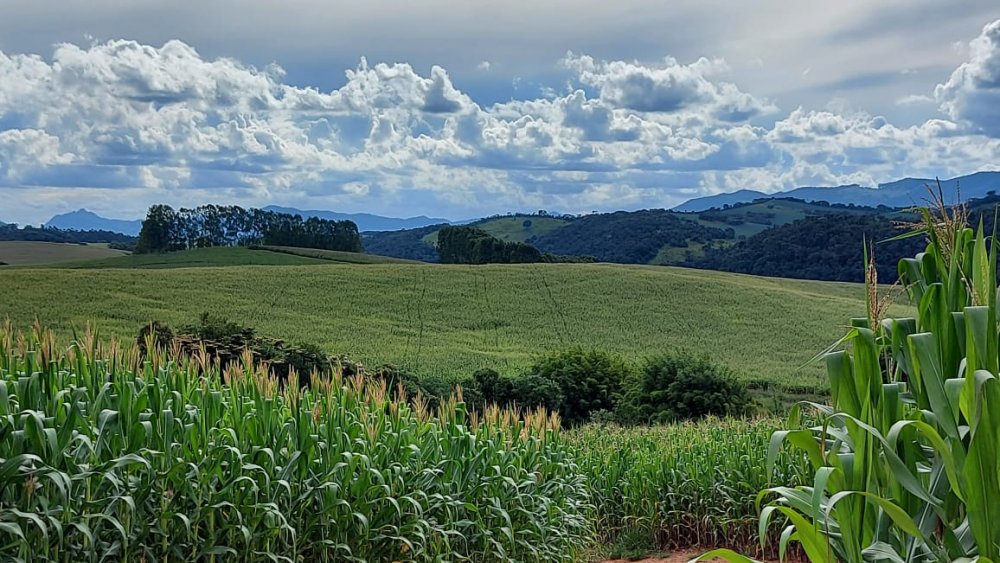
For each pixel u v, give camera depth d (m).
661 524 12.34
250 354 8.54
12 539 5.12
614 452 14.31
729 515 11.82
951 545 3.37
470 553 8.21
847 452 4.05
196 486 6.04
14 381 6.04
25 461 4.89
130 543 5.65
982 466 3.25
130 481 5.73
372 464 7.41
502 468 8.98
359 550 7.14
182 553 6.00
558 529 9.67
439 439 8.66
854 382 3.74
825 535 3.54
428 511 7.75
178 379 6.96
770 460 3.63
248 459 6.53
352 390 8.84
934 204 4.07
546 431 10.86
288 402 7.73
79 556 5.41
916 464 3.72
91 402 6.18
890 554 3.39
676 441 14.98
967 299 3.89
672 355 30.95
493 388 32.78
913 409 3.88
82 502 5.48
